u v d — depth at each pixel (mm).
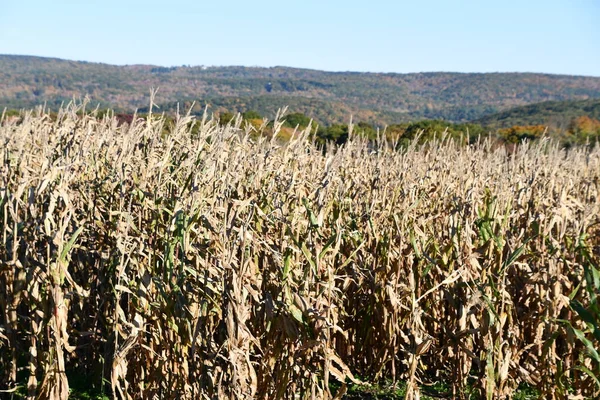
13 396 6012
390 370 7129
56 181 6281
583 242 6344
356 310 7016
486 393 5805
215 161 6238
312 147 9203
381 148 9641
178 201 5457
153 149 6656
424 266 6586
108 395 6359
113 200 6484
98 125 9242
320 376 5656
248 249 5129
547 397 6121
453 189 8477
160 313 5273
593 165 14242
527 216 7328
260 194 6395
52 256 5320
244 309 4840
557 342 6996
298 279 5414
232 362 4816
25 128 9367
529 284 6293
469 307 5621
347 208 7586
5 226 5457
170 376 5414
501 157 11516
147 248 5633
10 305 5879
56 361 5191
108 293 6086
